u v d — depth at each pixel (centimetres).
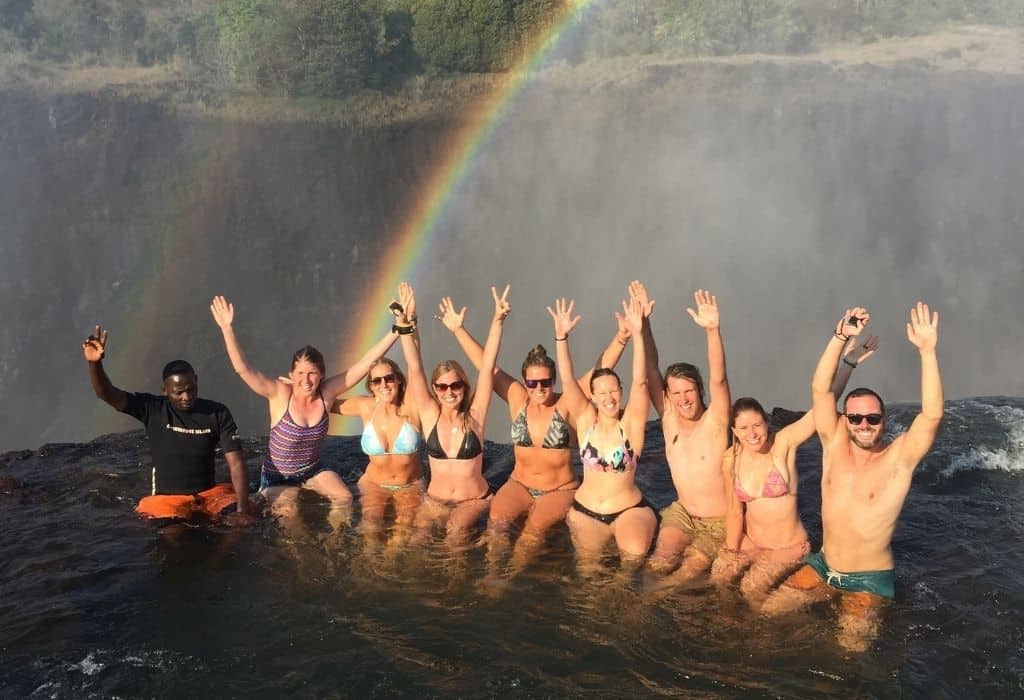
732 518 593
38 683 469
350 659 490
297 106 5691
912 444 515
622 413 660
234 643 508
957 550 601
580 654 489
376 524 666
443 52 6222
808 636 498
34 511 709
